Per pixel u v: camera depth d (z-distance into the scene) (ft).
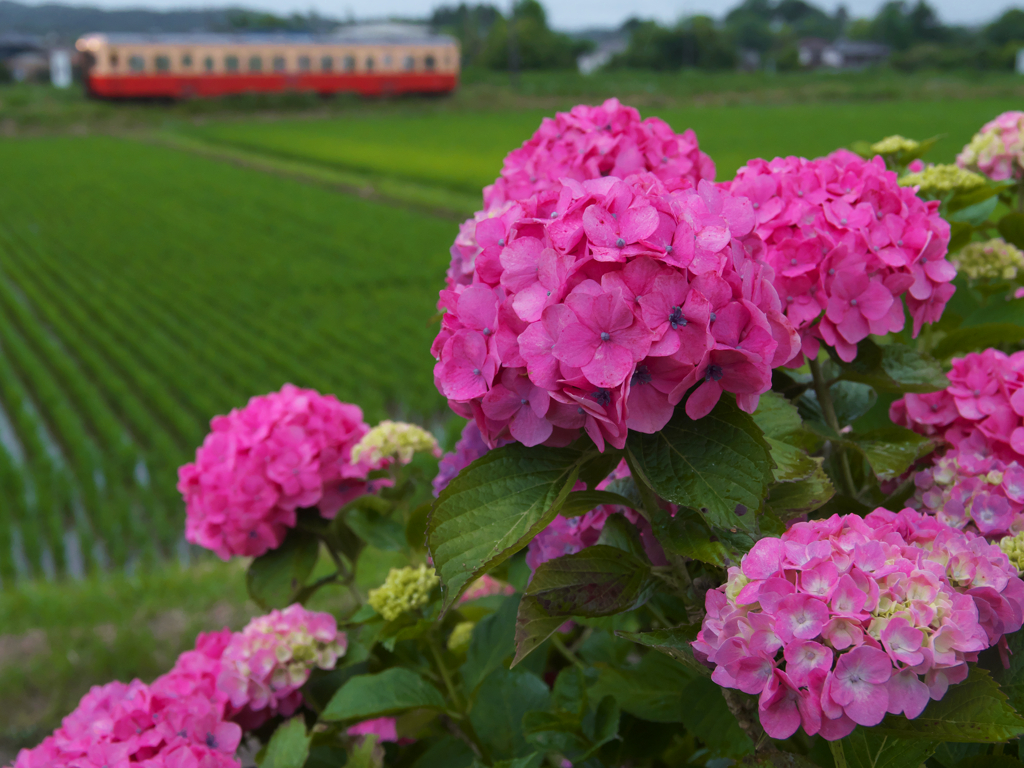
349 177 130.41
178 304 65.62
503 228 5.13
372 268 75.61
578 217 4.67
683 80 288.30
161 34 180.55
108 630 21.91
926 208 6.23
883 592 4.21
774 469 5.16
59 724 18.31
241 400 45.62
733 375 4.51
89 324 58.85
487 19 569.64
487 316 4.81
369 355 52.19
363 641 8.61
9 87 271.28
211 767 6.86
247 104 209.26
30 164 144.97
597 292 4.33
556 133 7.95
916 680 4.01
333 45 186.09
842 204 5.96
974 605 4.24
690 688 5.96
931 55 326.85
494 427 4.90
